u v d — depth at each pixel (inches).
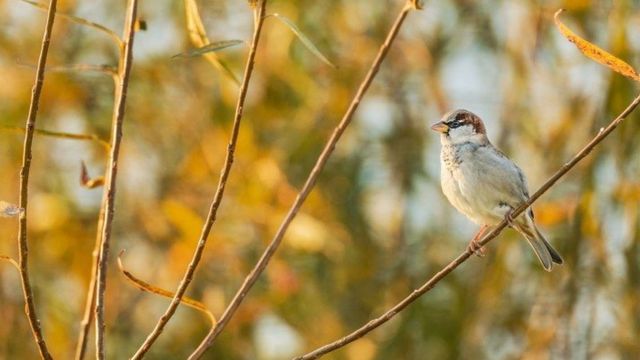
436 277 241.1
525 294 499.8
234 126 224.5
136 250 527.8
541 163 509.7
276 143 530.6
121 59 261.1
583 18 500.1
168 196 531.2
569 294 474.0
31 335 496.4
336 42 547.5
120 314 516.1
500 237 510.9
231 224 509.7
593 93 505.7
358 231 529.3
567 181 495.5
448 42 576.4
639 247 454.6
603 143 458.0
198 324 508.7
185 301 248.7
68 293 507.2
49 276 509.0
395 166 558.6
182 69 541.0
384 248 541.6
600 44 496.7
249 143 516.1
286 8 525.7
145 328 514.3
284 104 528.4
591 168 458.9
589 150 238.2
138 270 523.8
